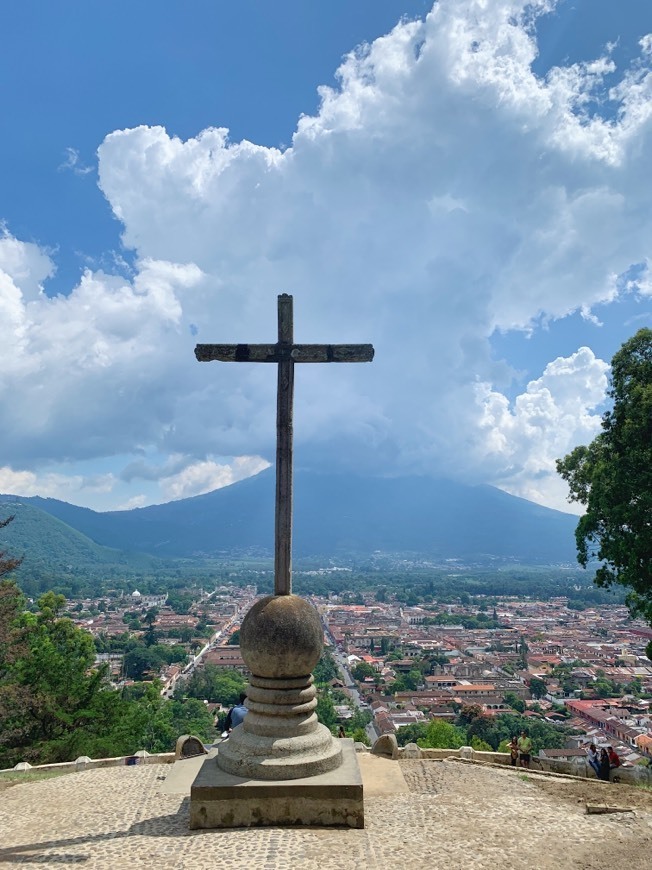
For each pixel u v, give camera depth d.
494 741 69.31
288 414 13.93
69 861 10.16
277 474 13.80
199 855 10.18
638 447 23.48
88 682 32.00
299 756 12.20
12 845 11.16
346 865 9.75
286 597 13.38
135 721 32.56
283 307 14.12
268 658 12.78
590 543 26.08
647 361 24.88
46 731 30.16
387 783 14.40
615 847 10.48
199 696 93.25
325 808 11.52
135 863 9.97
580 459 27.92
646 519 23.50
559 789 13.92
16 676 30.98
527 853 10.26
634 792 13.75
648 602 24.70
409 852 10.27
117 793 14.28
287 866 9.70
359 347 14.09
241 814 11.54
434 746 51.09
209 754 16.94
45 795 14.47
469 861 9.95
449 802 12.90
